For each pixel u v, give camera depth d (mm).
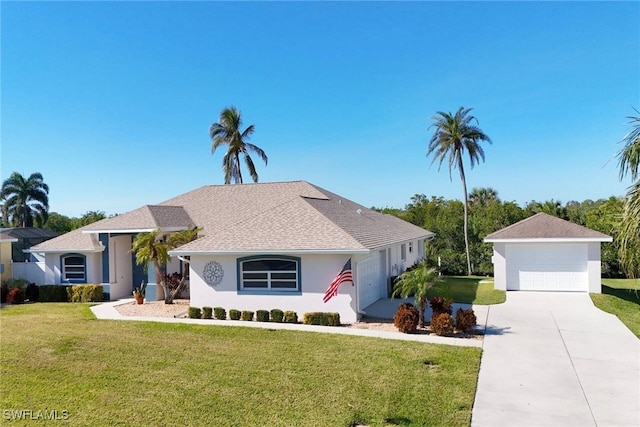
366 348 12500
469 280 29562
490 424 7855
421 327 15141
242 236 18750
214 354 12133
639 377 10164
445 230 37594
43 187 63031
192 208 27703
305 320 16109
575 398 8977
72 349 12703
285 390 9438
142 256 20781
